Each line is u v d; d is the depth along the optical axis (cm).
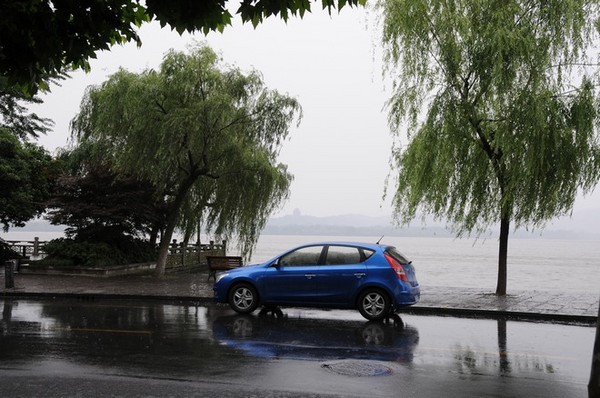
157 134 1992
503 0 1619
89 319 1234
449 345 981
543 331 1155
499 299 1569
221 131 2058
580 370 809
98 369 778
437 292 1727
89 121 2539
